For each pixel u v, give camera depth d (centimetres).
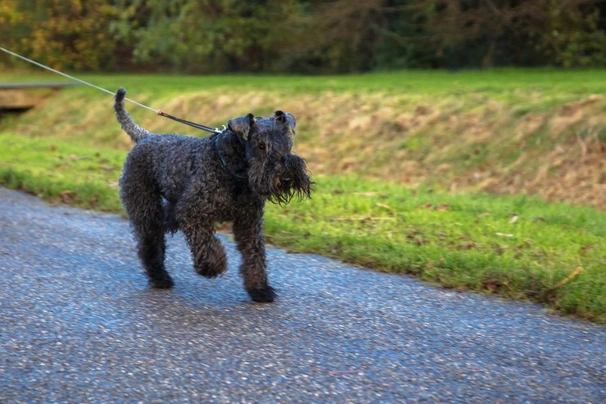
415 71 2355
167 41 2552
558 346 579
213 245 650
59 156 1488
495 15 2241
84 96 2138
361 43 2511
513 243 863
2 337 582
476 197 1191
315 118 1684
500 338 595
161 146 700
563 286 686
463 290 717
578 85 1598
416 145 1475
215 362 539
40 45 2669
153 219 713
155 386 502
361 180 1342
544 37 2288
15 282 720
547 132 1374
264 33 2609
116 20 2714
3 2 2638
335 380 513
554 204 1143
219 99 1897
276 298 683
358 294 701
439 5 2336
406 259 782
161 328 605
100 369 527
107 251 843
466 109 1535
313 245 852
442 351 566
